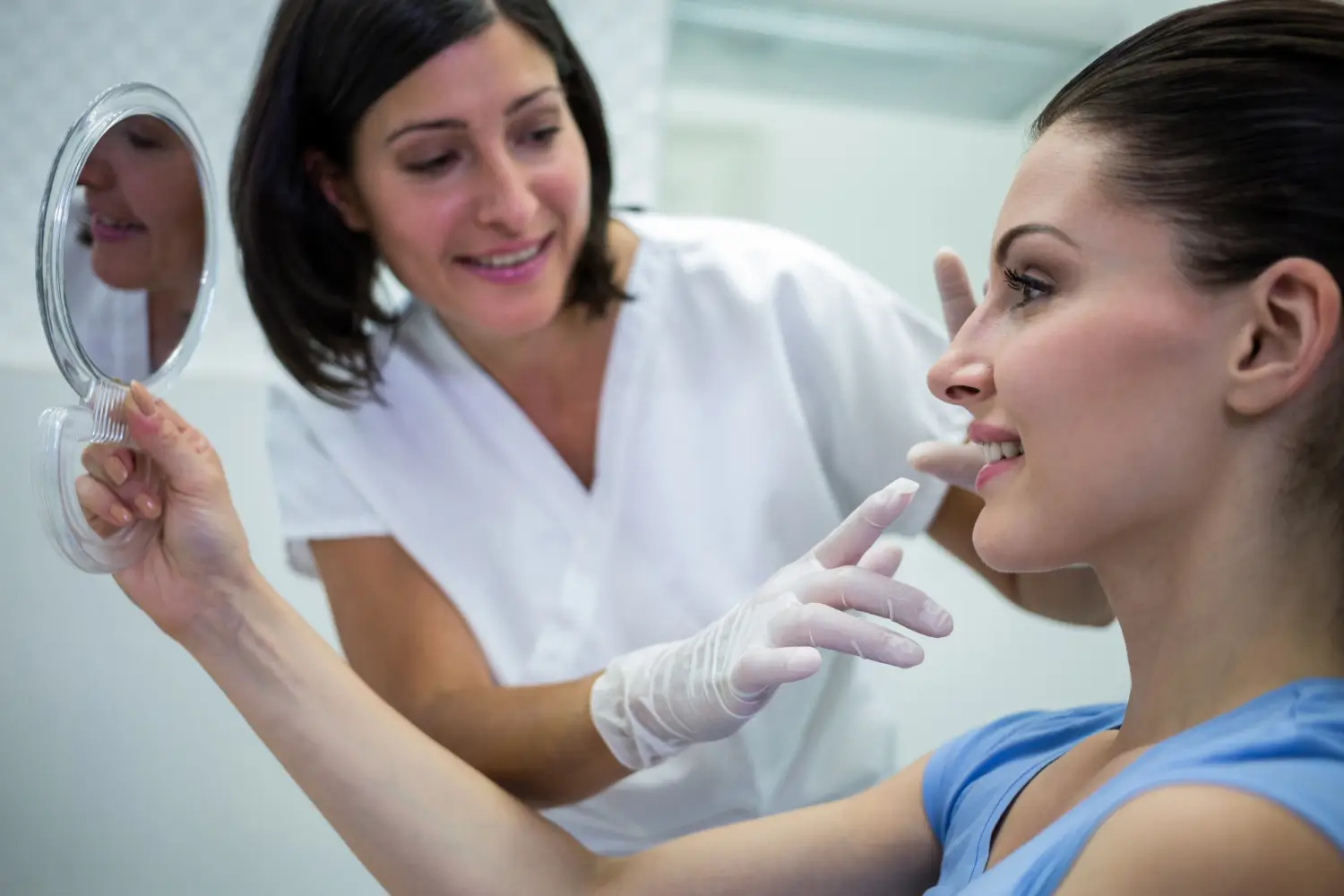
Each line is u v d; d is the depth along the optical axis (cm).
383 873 106
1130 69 78
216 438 221
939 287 118
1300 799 63
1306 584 74
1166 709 79
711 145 264
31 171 222
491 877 104
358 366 142
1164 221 74
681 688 107
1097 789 79
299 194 132
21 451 214
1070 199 77
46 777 213
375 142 122
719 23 244
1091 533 79
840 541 102
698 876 104
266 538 222
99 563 102
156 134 107
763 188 266
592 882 105
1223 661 76
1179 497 76
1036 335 78
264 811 215
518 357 142
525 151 124
